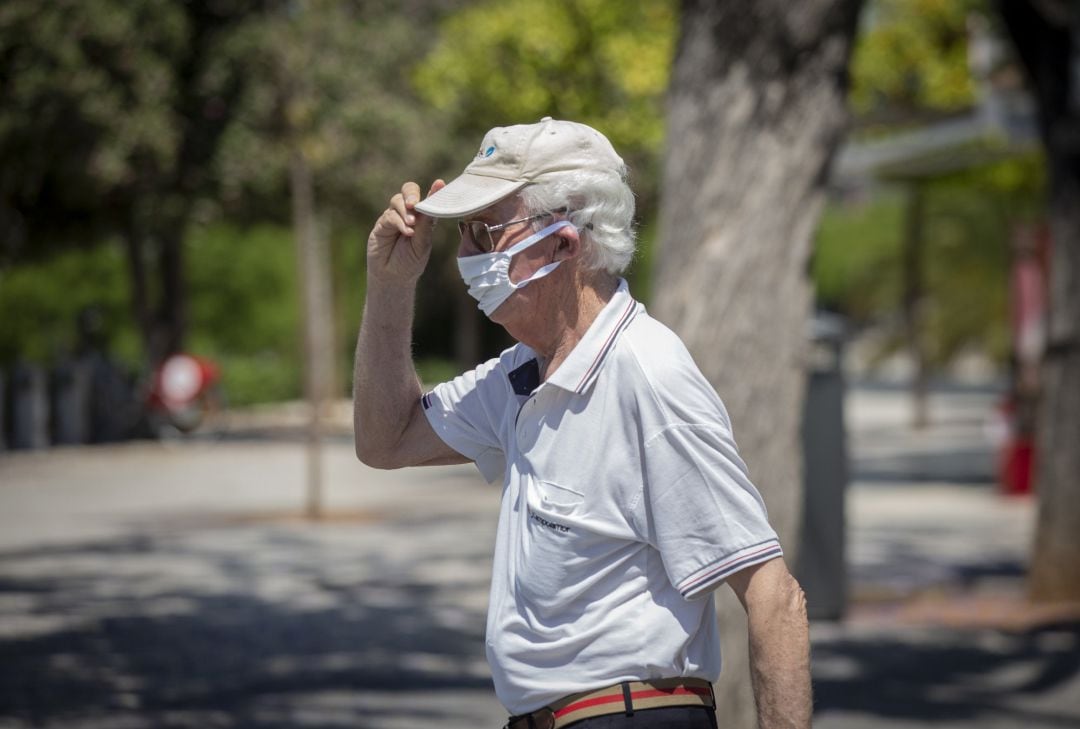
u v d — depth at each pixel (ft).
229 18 187.42
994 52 108.47
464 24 161.68
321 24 184.44
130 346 311.88
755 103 42.98
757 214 42.83
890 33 146.00
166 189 188.75
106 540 109.40
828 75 43.21
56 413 203.72
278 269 328.29
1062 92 82.07
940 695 61.93
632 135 156.35
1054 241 81.71
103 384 210.79
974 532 116.16
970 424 250.57
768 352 42.60
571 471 20.81
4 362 306.55
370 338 24.00
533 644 21.07
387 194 197.47
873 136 137.59
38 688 60.80
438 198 21.35
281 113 183.93
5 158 181.68
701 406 20.54
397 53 198.29
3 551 103.35
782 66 42.98
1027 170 161.17
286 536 112.37
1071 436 82.07
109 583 89.15
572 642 20.79
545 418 21.11
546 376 21.88
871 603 84.58
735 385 42.34
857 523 122.01
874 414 279.08
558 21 152.05
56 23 174.19
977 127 112.06
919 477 161.79
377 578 91.97
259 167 186.29
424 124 199.21
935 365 368.89
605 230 21.30
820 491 78.33
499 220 21.35
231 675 63.77
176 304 224.12
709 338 42.52
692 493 20.34
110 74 179.63
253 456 191.83
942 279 333.21
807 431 78.59
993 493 144.56
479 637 73.46
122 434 211.82
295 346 329.52
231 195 188.96
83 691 60.39
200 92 184.44
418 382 24.58
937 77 144.46
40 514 126.41
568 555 20.79
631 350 20.81
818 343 78.89
